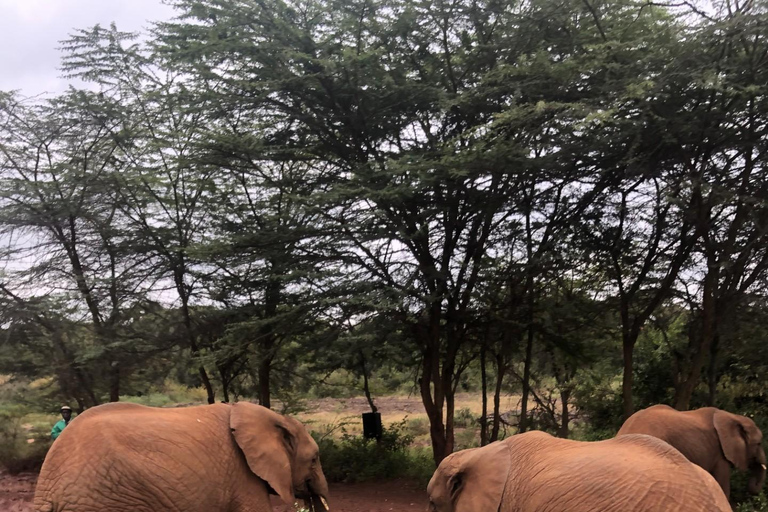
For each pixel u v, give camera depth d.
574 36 10.45
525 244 11.84
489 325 11.81
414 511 10.36
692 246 10.41
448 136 11.82
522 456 4.57
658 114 9.11
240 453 5.66
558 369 14.38
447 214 11.19
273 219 11.56
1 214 13.62
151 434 5.17
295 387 16.81
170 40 11.70
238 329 11.25
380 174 9.86
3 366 15.12
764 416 12.63
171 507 4.94
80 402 14.84
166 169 13.37
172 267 13.64
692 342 11.34
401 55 11.70
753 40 8.87
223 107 11.75
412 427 22.84
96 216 14.30
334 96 10.88
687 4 9.28
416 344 12.95
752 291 10.72
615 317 12.52
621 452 3.95
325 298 10.49
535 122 9.95
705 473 3.60
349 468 13.41
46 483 4.81
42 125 14.67
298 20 11.24
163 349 14.14
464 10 10.63
